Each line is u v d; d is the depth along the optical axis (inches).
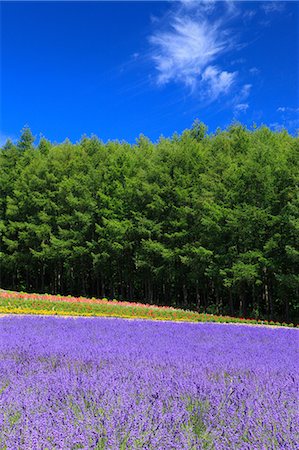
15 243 1595.7
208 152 1378.0
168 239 1285.7
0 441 117.0
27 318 558.9
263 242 1095.6
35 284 1921.8
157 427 127.7
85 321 550.3
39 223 1581.0
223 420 136.3
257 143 1245.7
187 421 134.7
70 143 1819.6
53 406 148.3
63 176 1561.3
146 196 1315.2
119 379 185.0
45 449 115.0
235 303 1489.9
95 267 1376.7
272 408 146.6
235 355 280.2
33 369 212.8
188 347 320.8
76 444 116.8
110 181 1454.2
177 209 1243.2
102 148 1654.8
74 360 238.2
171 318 828.6
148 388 170.9
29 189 1627.7
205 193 1168.2
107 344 316.2
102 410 143.5
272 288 1210.0
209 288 1489.9
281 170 1103.6
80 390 164.9
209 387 171.0
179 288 1567.4
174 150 1354.6
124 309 816.9
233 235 1111.6
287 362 261.4
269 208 1066.7
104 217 1395.2
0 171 1781.5
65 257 1445.6
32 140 1951.3
